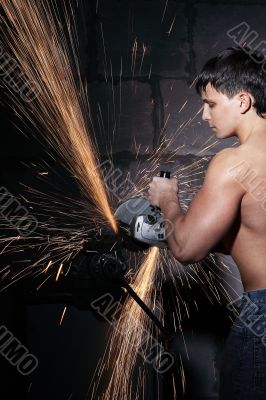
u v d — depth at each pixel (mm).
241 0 2398
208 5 2375
